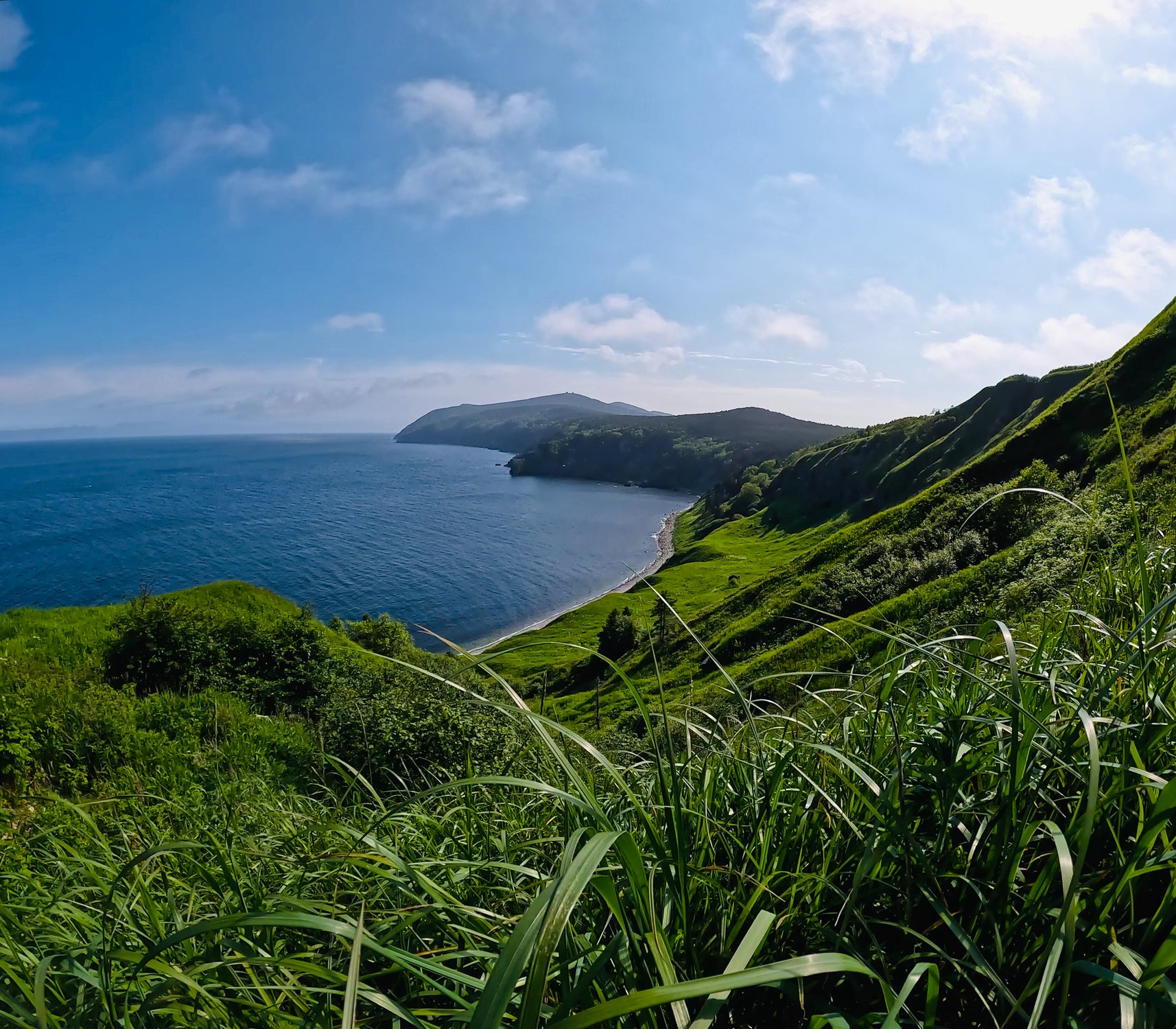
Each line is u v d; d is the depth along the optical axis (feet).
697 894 4.66
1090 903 4.04
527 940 2.36
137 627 51.60
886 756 5.83
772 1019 4.39
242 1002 3.92
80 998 4.25
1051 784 5.14
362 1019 3.96
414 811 6.56
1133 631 4.71
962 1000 4.21
